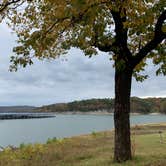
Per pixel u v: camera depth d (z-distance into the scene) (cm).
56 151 2312
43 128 9812
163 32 1555
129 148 1636
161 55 1670
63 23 1388
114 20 1552
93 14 1268
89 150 2281
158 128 4284
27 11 1493
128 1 1316
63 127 10269
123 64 1578
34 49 1479
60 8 1295
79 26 1425
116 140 1636
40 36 1440
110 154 2000
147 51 1598
